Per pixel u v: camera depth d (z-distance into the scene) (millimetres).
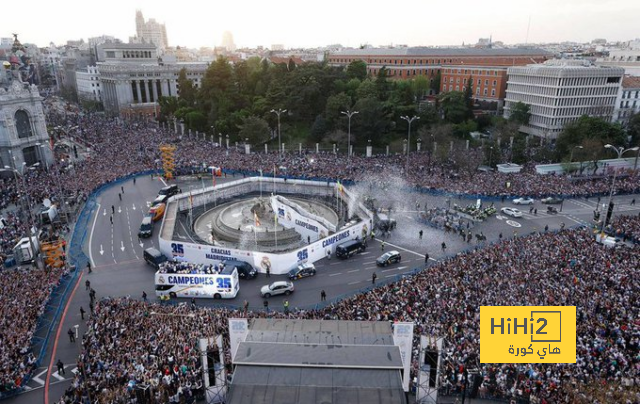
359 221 76562
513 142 129000
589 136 120188
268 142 145125
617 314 44656
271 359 27812
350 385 26203
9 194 91750
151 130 164625
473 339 41250
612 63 198875
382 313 46094
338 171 107688
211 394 33188
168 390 36906
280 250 69688
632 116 136250
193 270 57188
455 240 74188
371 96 137750
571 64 150250
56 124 178000
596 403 33844
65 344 46750
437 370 32406
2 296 50438
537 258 58500
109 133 155250
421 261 66562
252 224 81062
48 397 39094
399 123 142000
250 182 101562
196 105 172000
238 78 174000
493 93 171125
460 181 101375
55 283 55844
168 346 41719
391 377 26719
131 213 87438
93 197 94625
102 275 63000
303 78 151750
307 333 31109
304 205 89500
